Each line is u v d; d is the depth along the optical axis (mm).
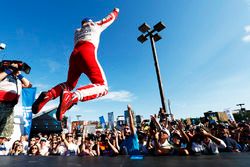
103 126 15289
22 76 2422
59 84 2371
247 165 1706
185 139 5199
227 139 6500
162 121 6910
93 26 2545
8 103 2242
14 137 9586
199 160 1948
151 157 2119
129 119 5555
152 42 10484
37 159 2049
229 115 15008
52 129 15141
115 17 2910
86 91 2033
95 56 2365
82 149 6773
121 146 5504
